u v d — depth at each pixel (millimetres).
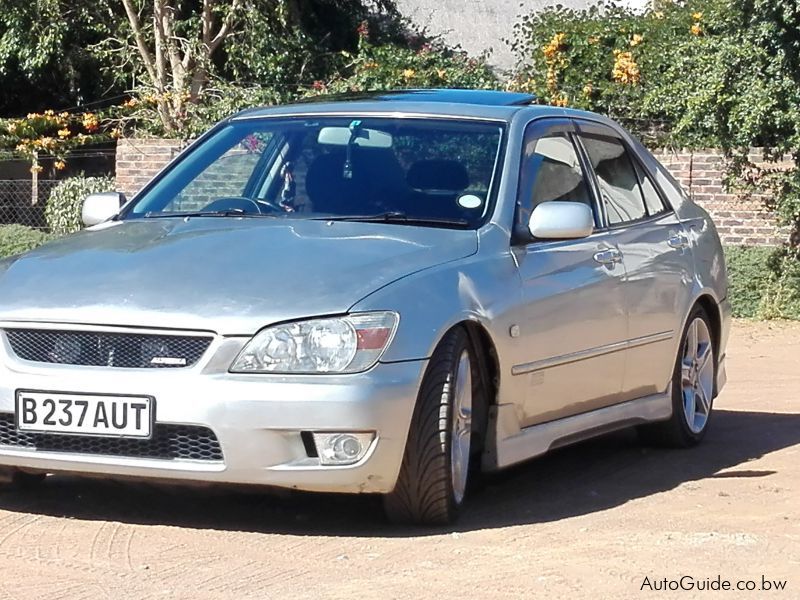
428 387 6738
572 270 8109
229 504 7508
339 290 6629
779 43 17203
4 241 19828
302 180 8086
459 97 8852
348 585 5977
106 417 6531
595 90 22359
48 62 27047
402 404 6555
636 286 8836
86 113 25641
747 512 7578
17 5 26516
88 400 6551
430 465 6762
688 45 19141
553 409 7969
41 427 6633
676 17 23375
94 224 8406
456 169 8016
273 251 7027
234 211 8023
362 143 8258
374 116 8477
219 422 6418
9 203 23266
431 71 24219
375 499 7617
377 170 8055
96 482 7961
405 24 31438
